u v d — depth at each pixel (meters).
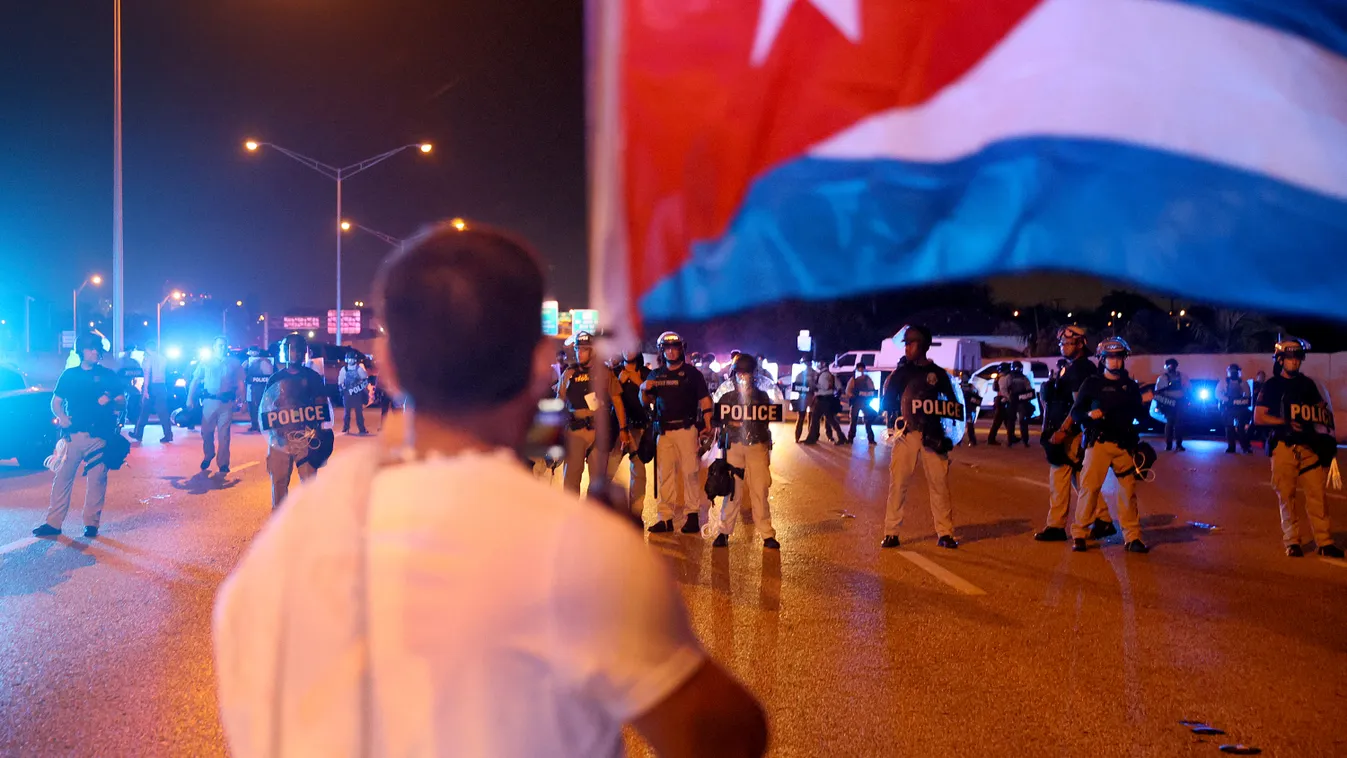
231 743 1.17
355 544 1.14
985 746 4.11
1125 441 8.36
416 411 1.30
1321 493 8.25
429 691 1.06
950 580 7.21
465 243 1.29
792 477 14.01
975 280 2.16
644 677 1.05
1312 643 5.59
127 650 5.36
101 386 8.69
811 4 2.28
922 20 2.10
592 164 2.49
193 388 13.39
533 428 1.34
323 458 8.30
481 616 1.06
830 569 7.59
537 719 1.06
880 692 4.76
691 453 9.32
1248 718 4.42
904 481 8.56
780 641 5.62
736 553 8.27
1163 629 5.88
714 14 2.46
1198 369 22.61
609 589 1.07
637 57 2.48
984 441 20.78
